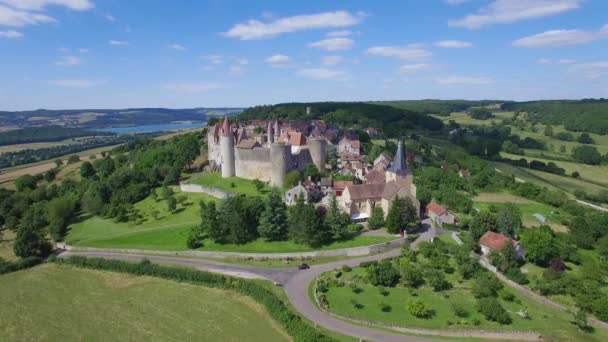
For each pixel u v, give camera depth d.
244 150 162.62
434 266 94.38
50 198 174.00
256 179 155.75
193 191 158.75
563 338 70.81
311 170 150.75
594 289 83.00
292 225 110.62
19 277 105.38
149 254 113.38
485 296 83.75
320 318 76.44
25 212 156.50
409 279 86.31
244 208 114.50
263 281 92.19
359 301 81.81
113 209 147.38
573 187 190.62
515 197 166.12
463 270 91.56
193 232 118.56
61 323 80.75
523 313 77.88
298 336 69.81
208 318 79.94
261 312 80.69
